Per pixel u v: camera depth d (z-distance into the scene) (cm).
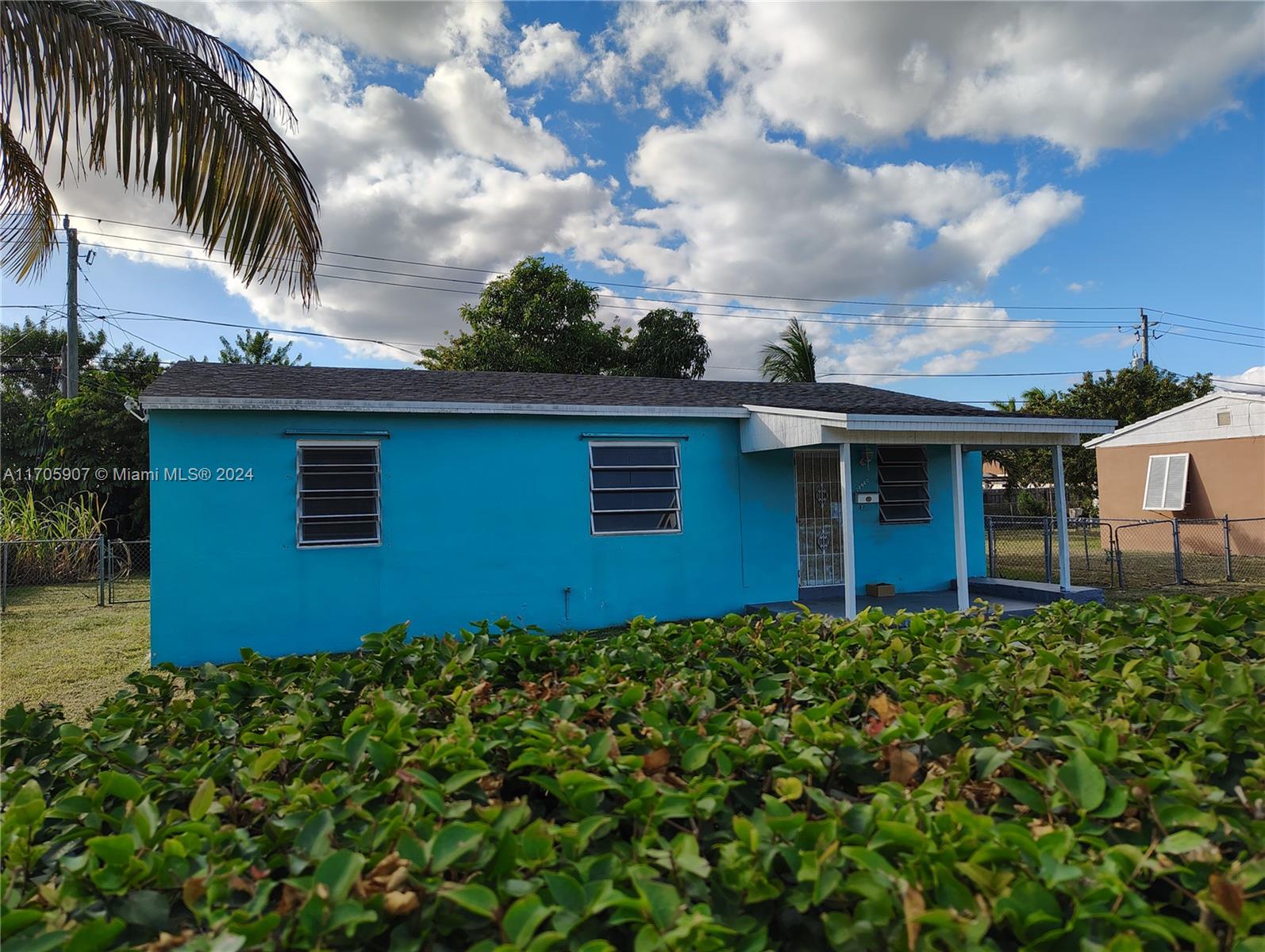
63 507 1587
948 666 271
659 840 155
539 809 197
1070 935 129
